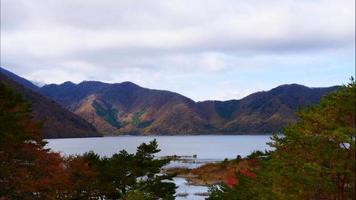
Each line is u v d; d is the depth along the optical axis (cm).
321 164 2212
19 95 2992
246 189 3550
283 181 2520
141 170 4119
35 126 3039
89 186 3625
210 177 8844
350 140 1961
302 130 2277
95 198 3794
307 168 2153
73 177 3550
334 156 2080
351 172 2017
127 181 3966
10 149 2800
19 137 2780
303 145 2284
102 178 3872
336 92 2066
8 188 2800
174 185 4256
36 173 3022
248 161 7988
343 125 2103
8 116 2714
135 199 3462
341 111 2073
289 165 2445
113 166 4078
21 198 2925
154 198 4009
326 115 2166
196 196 6812
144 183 4084
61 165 3516
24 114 3017
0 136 2650
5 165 2769
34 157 2956
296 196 2377
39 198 3016
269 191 2822
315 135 2192
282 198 2506
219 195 4169
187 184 8456
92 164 4206
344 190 2223
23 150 2892
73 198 3581
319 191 2305
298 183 2339
